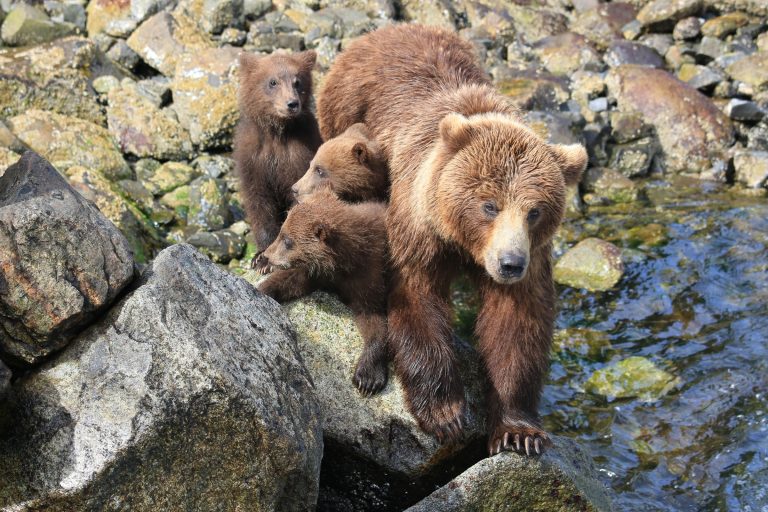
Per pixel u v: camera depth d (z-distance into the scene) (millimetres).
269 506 6781
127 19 15812
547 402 10414
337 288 8852
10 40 14961
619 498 9078
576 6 18891
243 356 6957
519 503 7840
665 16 17922
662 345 11305
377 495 8375
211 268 7539
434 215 8203
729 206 14125
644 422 10117
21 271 6602
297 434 6918
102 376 6594
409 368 8336
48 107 13641
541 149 7910
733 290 12234
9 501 6273
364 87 10984
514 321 8461
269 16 16625
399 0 17953
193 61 14570
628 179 14789
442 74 10406
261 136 11508
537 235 7996
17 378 6734
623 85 16328
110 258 6918
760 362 10906
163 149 13672
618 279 12422
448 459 8336
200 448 6547
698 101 16047
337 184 9914
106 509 6320
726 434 9914
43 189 6918
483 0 18688
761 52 17078
